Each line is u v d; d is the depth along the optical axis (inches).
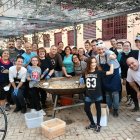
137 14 355.9
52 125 179.3
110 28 440.8
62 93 199.9
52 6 279.9
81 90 195.2
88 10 299.1
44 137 174.1
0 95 240.8
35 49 287.6
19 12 300.8
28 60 252.8
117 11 301.9
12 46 291.6
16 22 390.3
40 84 214.4
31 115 200.4
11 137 176.2
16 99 227.5
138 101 217.9
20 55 251.4
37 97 227.0
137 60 187.5
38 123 194.5
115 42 244.4
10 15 314.5
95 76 177.3
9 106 243.1
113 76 201.8
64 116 219.6
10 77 227.5
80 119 210.7
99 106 181.5
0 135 180.2
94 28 480.7
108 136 172.4
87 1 261.1
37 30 516.7
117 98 205.6
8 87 226.1
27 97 237.0
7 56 242.4
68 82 215.8
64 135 176.1
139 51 204.2
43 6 278.2
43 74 237.8
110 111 225.0
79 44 529.0
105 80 202.5
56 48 249.8
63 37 600.4
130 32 394.0
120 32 420.8
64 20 366.9
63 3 266.4
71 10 300.8
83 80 200.1
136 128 185.0
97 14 321.1
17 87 225.6
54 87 195.0
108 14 319.6
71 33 563.5
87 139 168.6
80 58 258.2
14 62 271.6
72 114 224.8
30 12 303.9
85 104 183.0
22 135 179.0
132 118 206.5
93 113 189.6
